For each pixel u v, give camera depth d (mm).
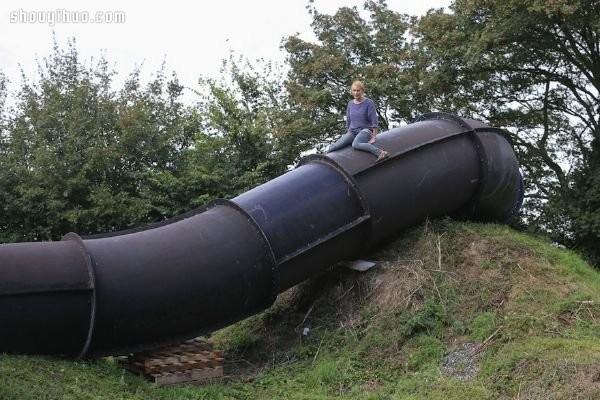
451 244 11781
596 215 19422
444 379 8773
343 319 11195
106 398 8117
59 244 9219
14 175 23547
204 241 9938
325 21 24453
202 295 9648
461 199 12852
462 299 10445
